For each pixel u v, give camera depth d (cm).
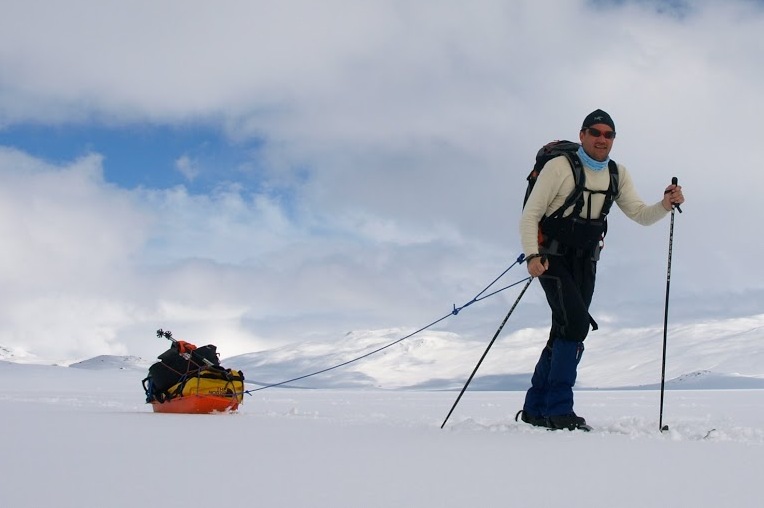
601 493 222
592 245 482
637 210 504
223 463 278
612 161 489
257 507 202
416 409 772
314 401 1031
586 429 455
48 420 492
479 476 251
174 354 677
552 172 471
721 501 212
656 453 314
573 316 468
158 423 474
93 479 242
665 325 458
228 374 673
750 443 361
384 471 260
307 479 243
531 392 493
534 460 290
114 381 2088
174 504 206
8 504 205
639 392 1445
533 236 471
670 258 471
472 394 1387
